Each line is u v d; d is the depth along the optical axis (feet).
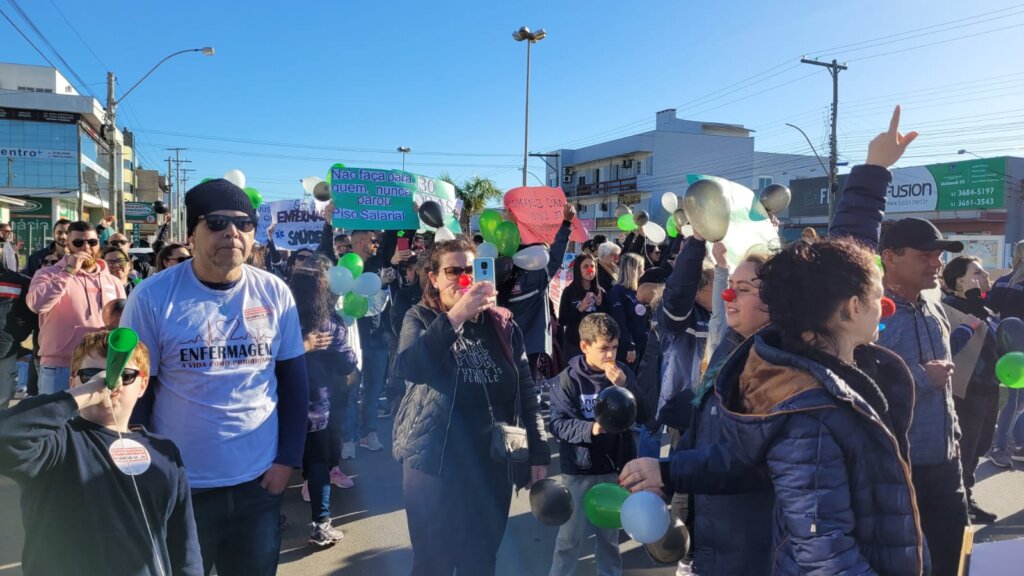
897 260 9.34
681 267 9.12
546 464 9.39
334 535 13.34
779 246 6.66
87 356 6.79
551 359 18.90
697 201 8.23
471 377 8.65
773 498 5.68
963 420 13.47
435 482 8.45
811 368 4.73
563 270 30.04
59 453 6.19
